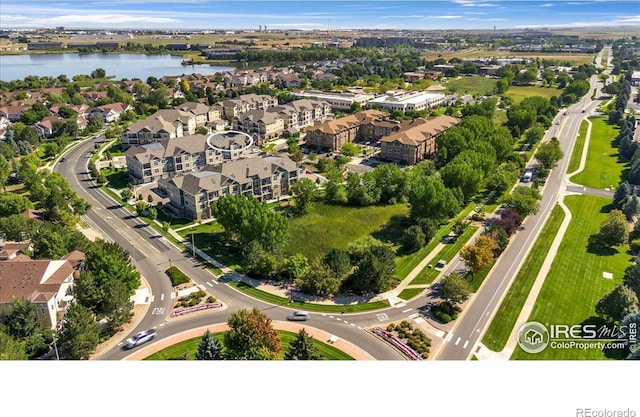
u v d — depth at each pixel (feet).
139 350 243.60
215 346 214.07
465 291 272.51
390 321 271.08
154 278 318.86
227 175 431.43
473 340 250.98
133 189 485.97
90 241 344.08
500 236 347.77
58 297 267.80
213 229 399.44
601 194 473.26
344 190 459.32
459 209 419.95
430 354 239.91
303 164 577.43
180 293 300.20
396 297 296.51
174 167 521.65
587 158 590.96
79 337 225.15
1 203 394.32
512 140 624.18
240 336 216.54
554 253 346.33
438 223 391.86
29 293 259.60
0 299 256.52
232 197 362.53
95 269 284.82
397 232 392.47
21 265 275.80
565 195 471.62
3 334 206.80
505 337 251.19
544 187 496.64
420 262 342.64
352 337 255.91
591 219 411.13
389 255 309.22
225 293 301.02
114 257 288.51
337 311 281.33
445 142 556.51
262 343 216.13
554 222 405.18
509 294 293.02
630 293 248.52
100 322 269.23
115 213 431.84
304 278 301.22
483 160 474.49
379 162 588.91
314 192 455.63
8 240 345.51
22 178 474.90
